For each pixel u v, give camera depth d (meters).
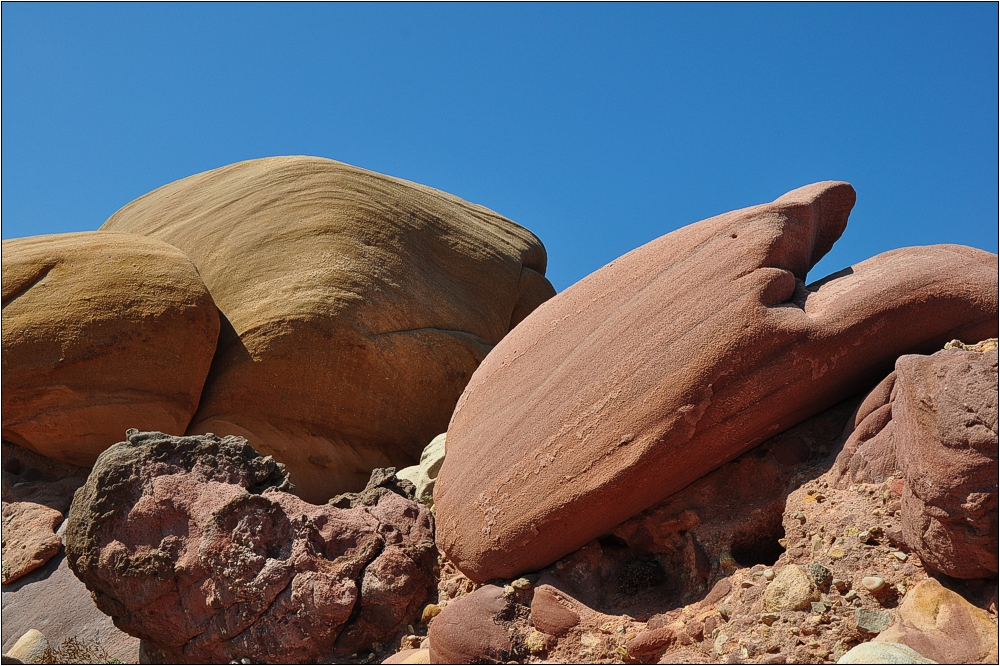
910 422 3.83
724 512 4.60
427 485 6.45
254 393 7.71
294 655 4.91
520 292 9.59
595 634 4.41
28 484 7.66
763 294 4.50
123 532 5.04
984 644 3.46
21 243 8.28
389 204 8.99
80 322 7.52
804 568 3.99
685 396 4.44
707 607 4.23
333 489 7.71
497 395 5.30
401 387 8.01
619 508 4.62
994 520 3.48
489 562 4.93
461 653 4.57
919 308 4.48
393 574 5.10
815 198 5.05
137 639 5.71
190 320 7.69
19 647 5.75
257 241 8.44
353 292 8.03
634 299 4.90
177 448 5.26
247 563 4.92
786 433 4.74
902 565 3.88
